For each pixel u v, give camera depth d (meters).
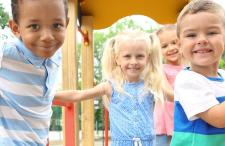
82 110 4.50
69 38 3.66
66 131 2.98
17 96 1.90
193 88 1.74
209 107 1.67
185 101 1.73
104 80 2.96
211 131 1.72
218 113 1.63
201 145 1.72
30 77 1.92
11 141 1.89
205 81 1.74
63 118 3.08
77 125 3.43
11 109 1.89
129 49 2.80
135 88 2.83
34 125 2.00
